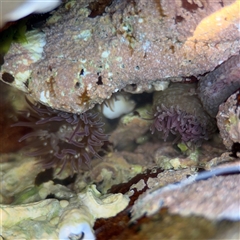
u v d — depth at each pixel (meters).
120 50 0.26
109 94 0.28
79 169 0.31
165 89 0.30
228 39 0.26
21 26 0.28
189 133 0.30
